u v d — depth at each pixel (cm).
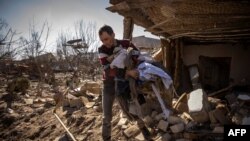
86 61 1772
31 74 1491
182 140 395
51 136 540
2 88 1075
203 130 408
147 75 388
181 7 481
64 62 1800
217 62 842
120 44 392
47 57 1595
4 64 1545
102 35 375
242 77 790
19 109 732
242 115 438
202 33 682
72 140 495
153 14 579
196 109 427
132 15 581
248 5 457
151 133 430
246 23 560
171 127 416
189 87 818
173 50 838
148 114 477
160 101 390
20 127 618
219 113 421
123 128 463
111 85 394
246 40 769
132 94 388
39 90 970
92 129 509
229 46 811
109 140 405
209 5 465
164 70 417
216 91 764
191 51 851
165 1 465
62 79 1412
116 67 382
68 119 579
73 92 718
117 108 559
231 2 449
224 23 567
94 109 596
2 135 604
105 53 390
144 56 411
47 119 616
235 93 650
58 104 653
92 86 738
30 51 1534
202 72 835
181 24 602
